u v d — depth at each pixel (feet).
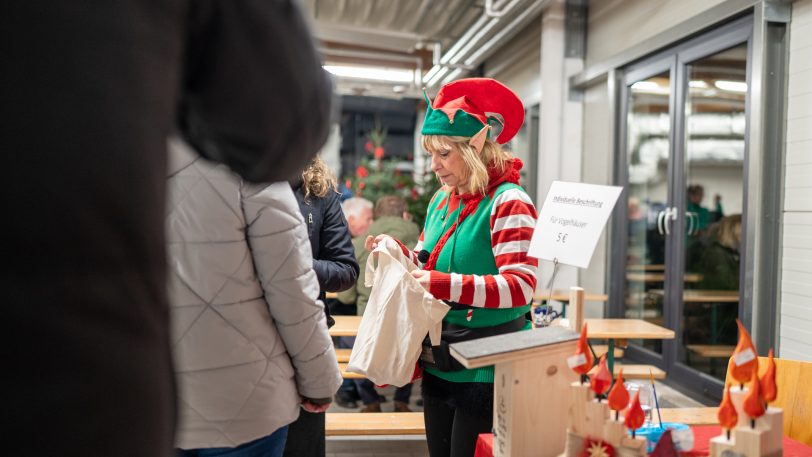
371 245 6.01
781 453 3.29
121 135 1.40
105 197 1.37
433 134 5.63
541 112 19.45
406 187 20.84
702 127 13.52
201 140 1.95
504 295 5.16
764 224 11.30
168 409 1.60
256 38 1.74
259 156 1.90
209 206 4.10
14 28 1.30
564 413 4.04
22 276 1.28
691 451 3.84
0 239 1.26
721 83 12.79
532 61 21.81
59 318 1.30
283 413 4.49
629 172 16.63
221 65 1.72
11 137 1.28
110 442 1.39
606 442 3.54
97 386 1.36
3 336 1.25
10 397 1.26
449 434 5.92
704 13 12.76
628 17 16.47
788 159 11.00
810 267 10.50
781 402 5.45
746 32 11.80
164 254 1.58
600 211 4.52
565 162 19.26
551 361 3.99
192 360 4.18
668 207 14.58
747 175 11.59
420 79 28.76
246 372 4.26
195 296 4.16
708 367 13.25
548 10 19.03
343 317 12.16
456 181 5.76
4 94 1.28
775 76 11.23
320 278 6.16
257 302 4.37
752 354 3.33
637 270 16.49
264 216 4.20
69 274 1.32
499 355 3.78
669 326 14.64
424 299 5.20
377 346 5.37
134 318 1.45
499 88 5.84
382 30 22.56
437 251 5.90
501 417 4.02
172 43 1.57
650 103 15.62
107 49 1.39
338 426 9.12
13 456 1.27
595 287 18.47
